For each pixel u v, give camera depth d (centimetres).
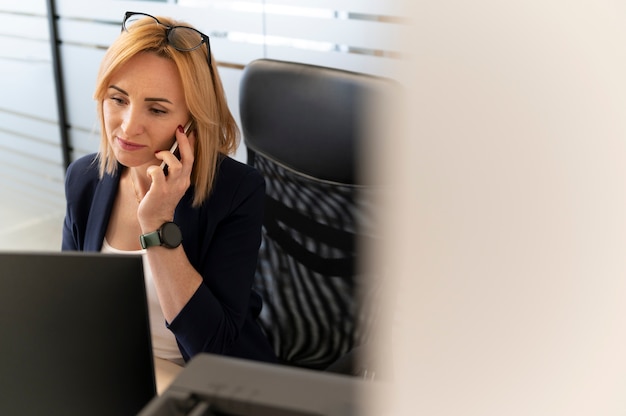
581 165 25
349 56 242
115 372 96
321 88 168
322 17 244
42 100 341
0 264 93
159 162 159
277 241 183
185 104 153
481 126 25
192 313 151
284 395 55
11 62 345
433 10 25
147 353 95
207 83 155
